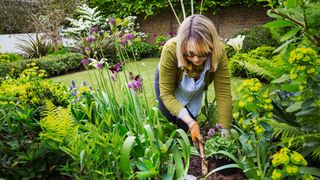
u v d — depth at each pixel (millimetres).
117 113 2211
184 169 1793
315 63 1250
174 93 2139
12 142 1850
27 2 12086
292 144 1556
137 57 9367
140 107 2135
